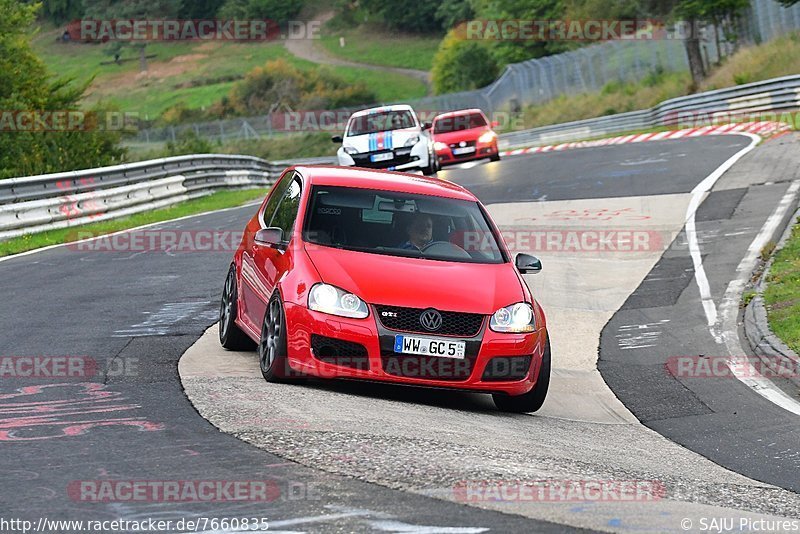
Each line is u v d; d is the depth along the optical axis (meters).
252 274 31.86
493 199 78.00
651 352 37.38
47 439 21.31
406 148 90.00
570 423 27.75
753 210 61.78
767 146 91.25
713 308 43.06
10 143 113.94
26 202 70.12
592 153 110.75
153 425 22.42
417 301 27.16
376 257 28.97
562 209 69.81
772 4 170.38
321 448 20.78
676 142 110.56
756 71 156.50
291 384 27.69
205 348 33.09
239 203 98.62
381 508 17.33
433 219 31.09
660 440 26.61
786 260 48.84
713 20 181.38
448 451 21.58
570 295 47.06
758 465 24.50
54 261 55.75
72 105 166.00
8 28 165.38
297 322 26.97
